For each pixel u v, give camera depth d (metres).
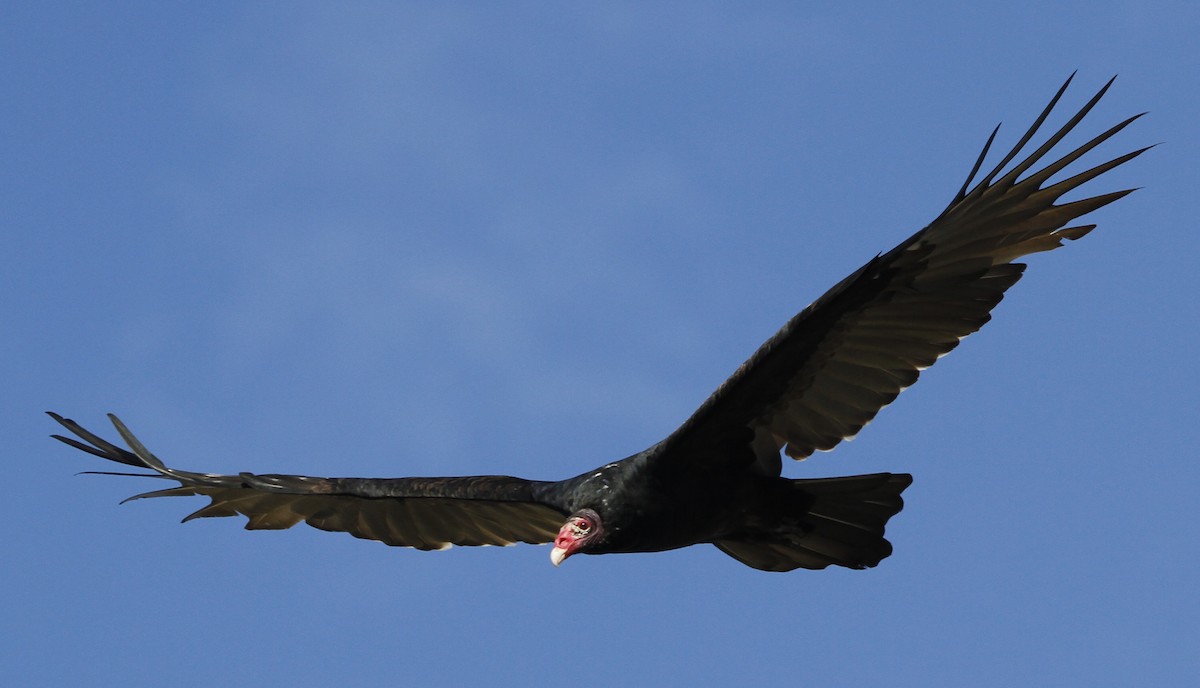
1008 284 11.21
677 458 11.70
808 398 11.66
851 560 12.23
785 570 12.46
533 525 13.37
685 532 11.88
